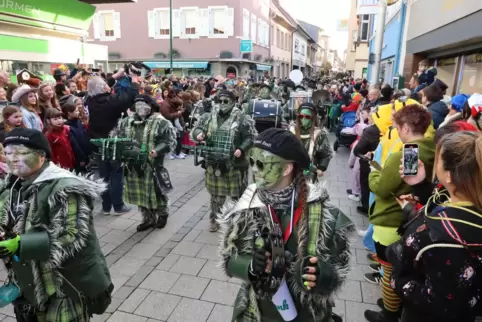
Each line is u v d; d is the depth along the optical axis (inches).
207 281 134.3
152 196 170.9
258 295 64.2
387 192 98.2
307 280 61.0
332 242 64.9
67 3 455.2
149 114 169.8
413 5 417.7
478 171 55.7
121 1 498.9
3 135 165.5
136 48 911.7
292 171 64.6
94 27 919.7
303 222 62.8
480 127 109.1
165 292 127.5
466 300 56.1
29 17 405.4
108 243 164.7
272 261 59.6
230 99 168.7
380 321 108.3
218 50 872.9
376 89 252.8
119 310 117.5
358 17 1046.4
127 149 161.3
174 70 897.5
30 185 76.8
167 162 314.5
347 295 125.2
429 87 186.9
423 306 60.1
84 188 75.7
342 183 257.1
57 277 76.6
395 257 69.4
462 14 253.0
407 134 98.8
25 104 192.7
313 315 66.1
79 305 81.0
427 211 65.2
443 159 60.0
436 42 315.3
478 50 264.1
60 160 185.8
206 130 169.9
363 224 186.2
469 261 54.9
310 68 1978.3
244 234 64.9
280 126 263.7
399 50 492.7
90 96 210.5
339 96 493.4
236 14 851.4
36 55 424.2
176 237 171.5
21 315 82.9
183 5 864.9
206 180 174.7
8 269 81.2
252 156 64.6
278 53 1286.9
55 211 73.6
